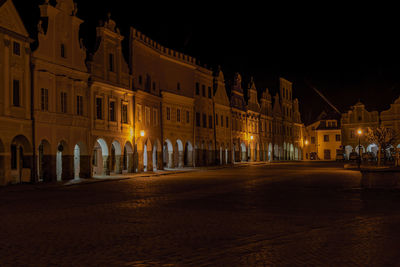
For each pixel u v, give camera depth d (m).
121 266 8.11
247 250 9.30
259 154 79.69
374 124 88.19
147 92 46.22
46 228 12.09
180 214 14.56
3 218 13.99
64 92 33.66
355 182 28.52
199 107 59.94
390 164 59.31
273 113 86.88
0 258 8.77
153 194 21.75
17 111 28.86
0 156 27.56
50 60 32.22
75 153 37.22
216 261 8.40
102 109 38.53
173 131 52.97
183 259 8.56
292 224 12.49
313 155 101.62
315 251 9.16
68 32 34.44
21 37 29.34
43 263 8.38
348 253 8.97
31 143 29.97
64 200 19.39
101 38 38.72
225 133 67.50
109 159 39.31
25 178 29.72
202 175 39.47
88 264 8.27
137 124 44.47
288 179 32.22
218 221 13.08
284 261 8.38
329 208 15.88
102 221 13.23
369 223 12.59
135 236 10.88
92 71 37.19
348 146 91.94
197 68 59.53
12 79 28.56
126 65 42.94
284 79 93.25
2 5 27.56
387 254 8.86
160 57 50.59
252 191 22.88
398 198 19.05
